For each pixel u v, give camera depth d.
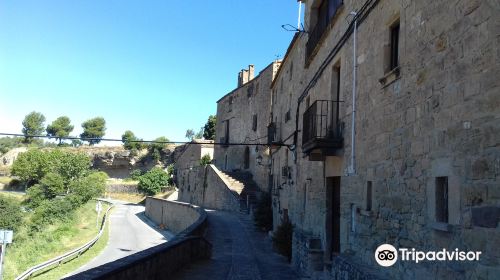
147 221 48.97
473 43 4.55
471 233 4.45
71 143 115.69
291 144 16.95
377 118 7.37
